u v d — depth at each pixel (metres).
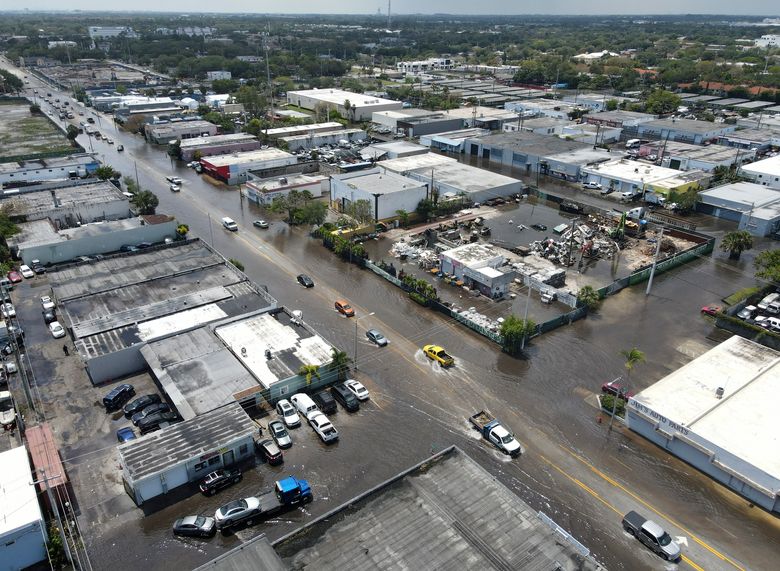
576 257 77.81
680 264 77.62
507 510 33.69
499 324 60.12
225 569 29.06
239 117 171.38
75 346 52.34
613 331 60.34
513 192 103.19
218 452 40.34
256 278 70.56
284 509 37.94
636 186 104.75
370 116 170.50
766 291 68.94
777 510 38.09
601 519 37.69
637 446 44.19
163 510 37.84
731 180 107.75
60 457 41.50
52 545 33.75
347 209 86.94
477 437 44.78
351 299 65.94
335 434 43.97
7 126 157.50
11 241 74.56
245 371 48.94
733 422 42.72
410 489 35.09
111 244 77.38
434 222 91.00
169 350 51.53
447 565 30.14
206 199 101.88
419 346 56.81
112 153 133.62
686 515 38.09
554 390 50.53
